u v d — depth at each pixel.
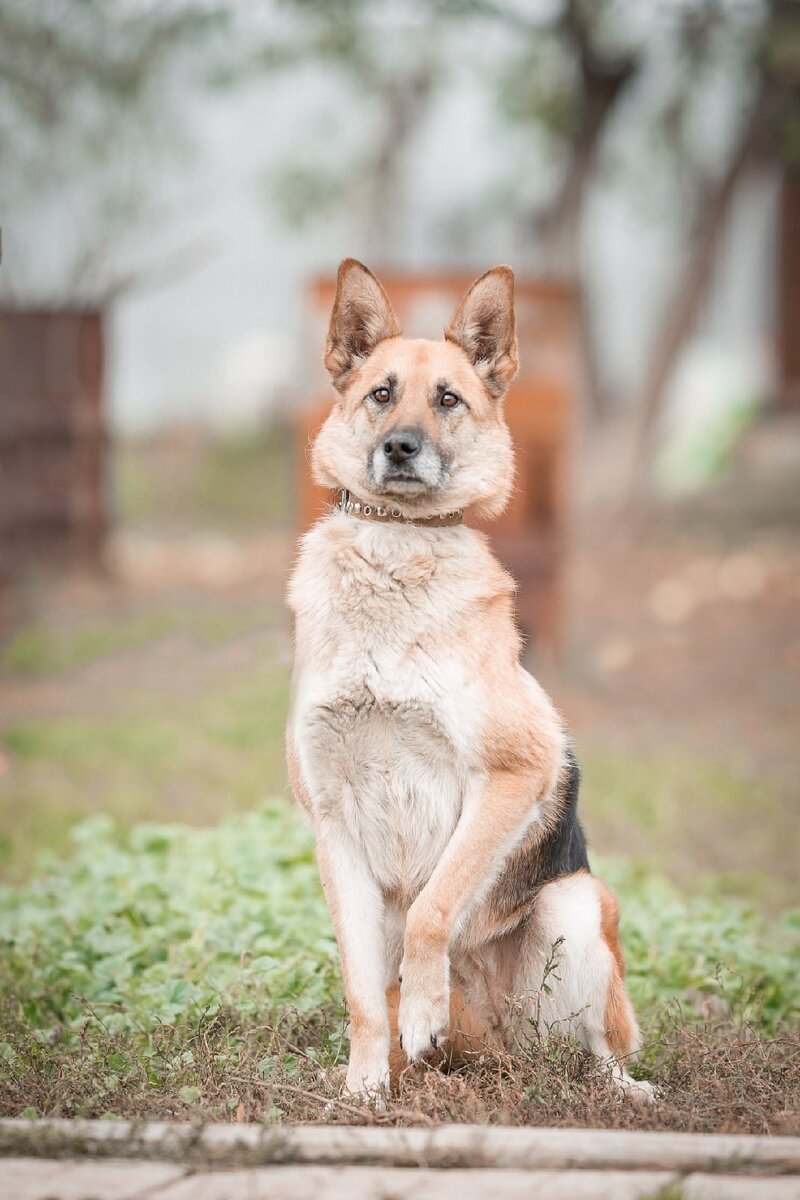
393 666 5.06
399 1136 3.88
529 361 15.98
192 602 18.31
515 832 5.11
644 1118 4.37
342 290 5.84
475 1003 5.39
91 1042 5.20
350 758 5.16
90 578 18.89
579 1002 5.20
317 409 14.52
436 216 29.69
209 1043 5.13
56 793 10.82
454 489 5.51
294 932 6.37
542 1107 4.49
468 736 5.04
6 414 18.11
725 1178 3.67
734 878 9.51
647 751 13.37
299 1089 4.58
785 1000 6.33
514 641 5.33
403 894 5.29
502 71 22.88
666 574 20.86
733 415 27.31
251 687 14.29
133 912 6.77
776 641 18.20
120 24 20.59
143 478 29.14
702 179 25.22
